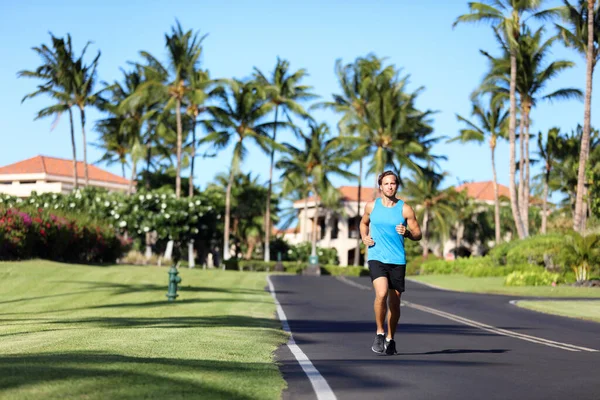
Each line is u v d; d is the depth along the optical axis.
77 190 54.12
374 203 9.29
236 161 66.69
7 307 19.53
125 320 14.38
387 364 8.59
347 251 93.19
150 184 79.12
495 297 29.20
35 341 9.46
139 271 34.97
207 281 32.75
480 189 99.00
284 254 87.88
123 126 70.50
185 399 5.64
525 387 7.10
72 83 64.50
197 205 54.44
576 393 6.79
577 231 40.09
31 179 83.44
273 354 9.44
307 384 7.00
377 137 67.69
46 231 36.19
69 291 24.42
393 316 9.45
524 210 55.91
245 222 87.00
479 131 65.06
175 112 69.94
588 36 42.56
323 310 19.77
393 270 9.23
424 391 6.72
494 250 51.28
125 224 52.19
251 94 66.44
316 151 76.25
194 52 61.66
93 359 7.40
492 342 12.10
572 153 65.38
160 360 7.65
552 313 21.14
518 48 50.00
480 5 47.34
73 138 64.94
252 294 25.58
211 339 10.31
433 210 85.06
